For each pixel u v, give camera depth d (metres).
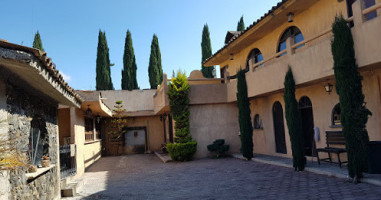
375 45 6.33
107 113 18.19
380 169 6.85
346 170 7.91
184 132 14.36
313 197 5.96
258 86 11.68
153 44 28.58
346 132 6.80
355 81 6.73
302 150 9.11
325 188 6.58
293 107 9.20
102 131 22.31
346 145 6.84
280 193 6.60
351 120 6.68
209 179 9.18
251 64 12.26
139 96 23.02
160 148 23.00
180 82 14.48
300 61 8.92
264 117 13.71
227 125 15.21
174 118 14.43
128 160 17.98
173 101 14.45
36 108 6.25
